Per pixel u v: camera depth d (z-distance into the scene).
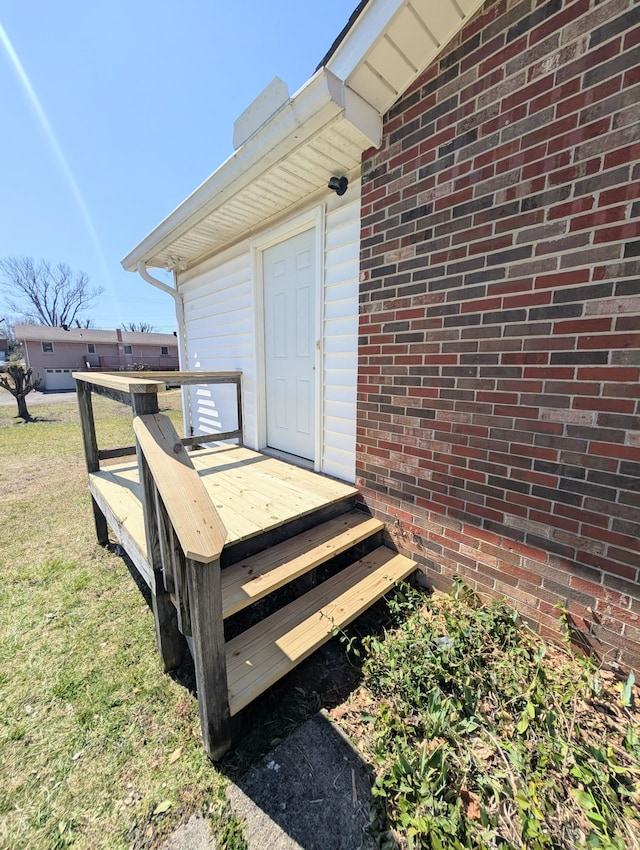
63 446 6.54
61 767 1.35
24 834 1.16
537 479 1.70
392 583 2.05
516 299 1.67
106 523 3.01
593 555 1.56
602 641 1.56
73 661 1.83
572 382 1.55
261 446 3.89
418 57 1.82
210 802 1.22
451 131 1.82
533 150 1.56
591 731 1.31
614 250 1.39
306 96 1.85
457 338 1.92
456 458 2.00
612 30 1.33
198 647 1.23
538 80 1.52
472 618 1.78
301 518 2.28
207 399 5.00
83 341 25.09
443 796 1.12
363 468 2.56
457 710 1.35
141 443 1.42
